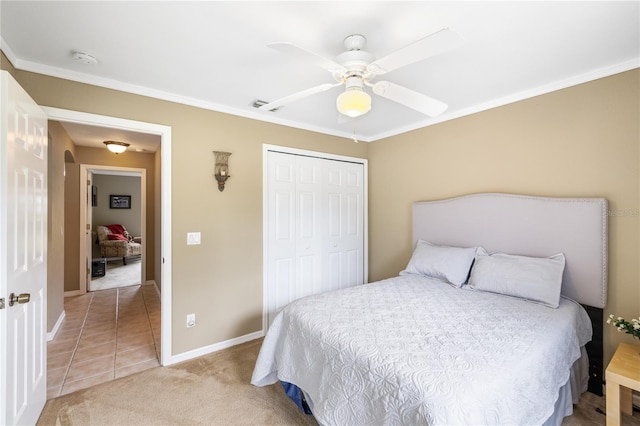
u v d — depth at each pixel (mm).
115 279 5637
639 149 1939
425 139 3242
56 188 3189
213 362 2527
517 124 2506
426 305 2004
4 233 1312
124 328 3277
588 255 2088
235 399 2012
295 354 1827
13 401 1426
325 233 3559
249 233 2959
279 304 3174
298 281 3326
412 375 1202
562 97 2254
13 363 1425
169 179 2510
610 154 2047
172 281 2521
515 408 1185
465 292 2301
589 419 1794
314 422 1793
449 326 1661
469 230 2768
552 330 1646
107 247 7031
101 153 4730
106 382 2217
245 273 2932
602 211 2027
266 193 3072
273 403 1971
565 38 1692
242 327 2912
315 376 1617
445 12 1462
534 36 1673
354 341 1503
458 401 1059
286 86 2355
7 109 1330
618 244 2023
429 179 3203
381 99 2611
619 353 1765
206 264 2699
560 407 1676
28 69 1966
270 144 3107
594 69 2068
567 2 1393
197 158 2652
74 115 2109
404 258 3492
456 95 2527
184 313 2580
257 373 2033
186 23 1565
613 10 1451
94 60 1939
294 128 3289
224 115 2809
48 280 2955
